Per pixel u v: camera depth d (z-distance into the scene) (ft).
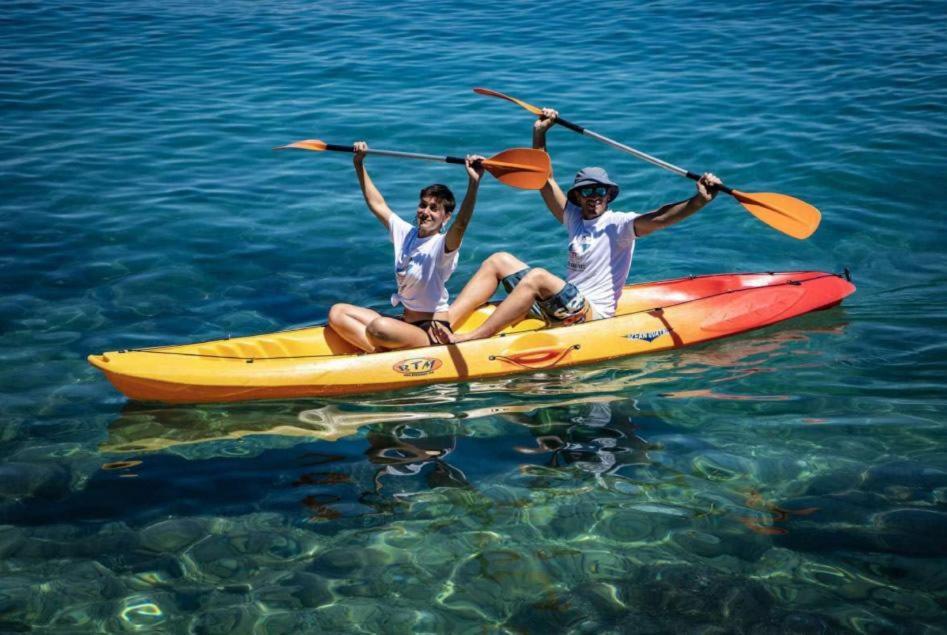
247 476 13.76
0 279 20.68
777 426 14.69
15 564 11.75
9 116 31.48
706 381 16.60
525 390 16.56
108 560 11.84
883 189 25.05
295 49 39.88
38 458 14.23
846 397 15.56
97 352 17.75
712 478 13.29
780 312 19.01
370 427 15.29
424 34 41.88
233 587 11.33
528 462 13.93
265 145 29.48
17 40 40.75
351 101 33.19
